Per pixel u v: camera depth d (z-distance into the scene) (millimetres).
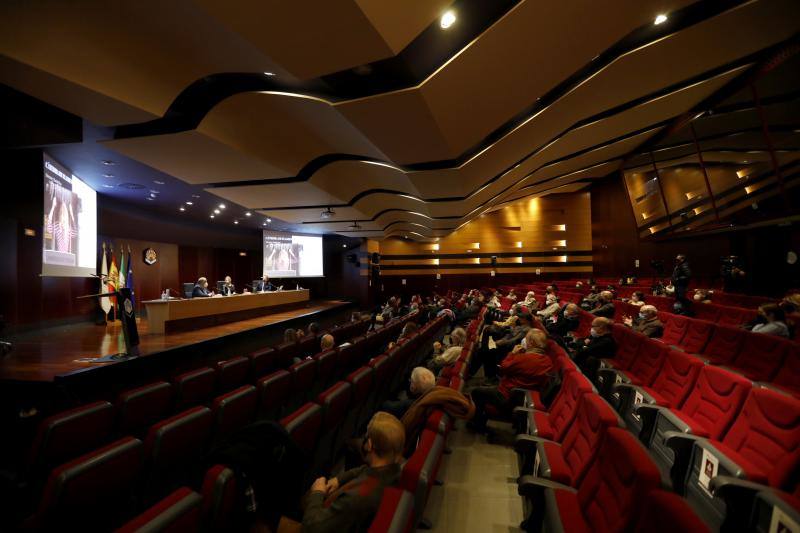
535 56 4434
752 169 7852
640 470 1307
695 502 2008
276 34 3080
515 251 19641
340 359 4859
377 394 3918
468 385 4984
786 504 1445
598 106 7270
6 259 6219
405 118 4672
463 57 3885
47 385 4301
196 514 1423
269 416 3373
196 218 13859
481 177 8195
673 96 8211
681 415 2420
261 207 11133
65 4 3309
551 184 15258
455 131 5223
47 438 2451
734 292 8836
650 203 12508
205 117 5215
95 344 6445
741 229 8672
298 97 4969
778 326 4066
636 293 7867
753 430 2025
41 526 1680
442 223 13562
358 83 4113
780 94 6867
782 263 8289
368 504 1541
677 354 3082
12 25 3354
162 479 2266
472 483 2795
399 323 8695
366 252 19781
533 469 2361
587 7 4023
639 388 3072
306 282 19875
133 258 11758
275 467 1731
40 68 3684
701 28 5613
